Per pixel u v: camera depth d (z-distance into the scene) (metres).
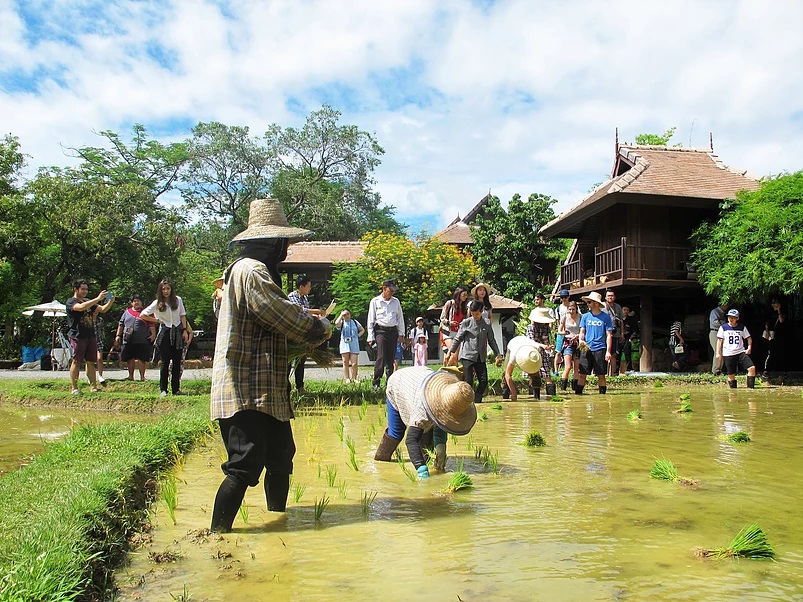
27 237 25.62
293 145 45.62
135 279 30.67
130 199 29.78
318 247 32.41
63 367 23.45
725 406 10.27
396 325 11.46
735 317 14.05
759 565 3.15
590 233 23.12
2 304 26.08
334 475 4.96
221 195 43.91
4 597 2.46
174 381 11.24
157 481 5.02
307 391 11.05
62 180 28.69
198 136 42.50
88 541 3.26
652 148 21.94
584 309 22.80
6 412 10.39
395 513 4.14
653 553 3.32
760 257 15.31
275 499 4.20
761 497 4.41
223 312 3.97
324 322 4.16
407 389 5.36
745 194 17.75
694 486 4.70
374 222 50.38
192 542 3.62
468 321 10.70
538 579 2.99
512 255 30.77
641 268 18.73
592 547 3.42
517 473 5.22
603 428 7.73
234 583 3.02
